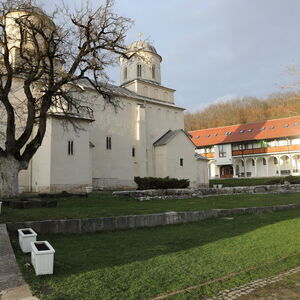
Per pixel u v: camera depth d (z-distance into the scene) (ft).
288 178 116.78
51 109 88.07
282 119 187.21
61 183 88.53
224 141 193.26
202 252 27.76
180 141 131.95
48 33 59.77
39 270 20.22
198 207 53.47
